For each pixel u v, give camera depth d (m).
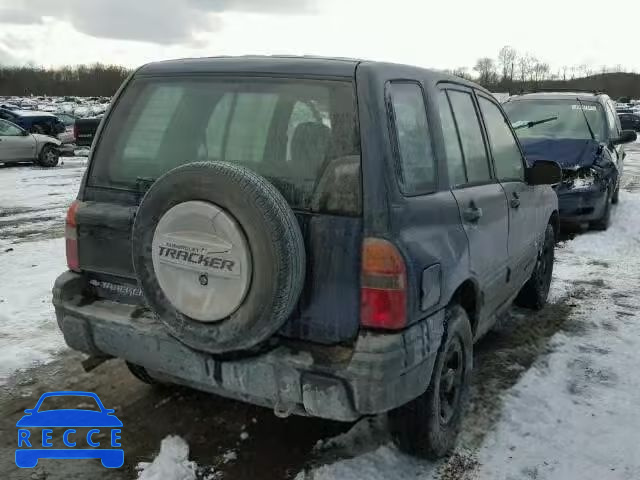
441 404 3.36
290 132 2.93
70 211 3.38
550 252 5.99
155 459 3.30
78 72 93.56
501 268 4.09
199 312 2.75
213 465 3.29
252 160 3.00
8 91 88.12
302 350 2.78
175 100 3.29
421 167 3.10
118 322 3.11
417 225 2.88
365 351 2.65
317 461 3.33
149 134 3.30
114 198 3.29
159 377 3.33
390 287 2.67
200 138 3.17
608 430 3.70
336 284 2.74
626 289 6.60
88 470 3.25
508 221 4.18
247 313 2.65
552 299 6.23
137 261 2.89
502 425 3.74
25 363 4.45
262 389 2.82
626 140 10.38
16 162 18.05
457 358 3.46
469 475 3.25
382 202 2.71
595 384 4.32
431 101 3.36
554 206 5.85
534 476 3.25
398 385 2.73
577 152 9.12
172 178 2.73
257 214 2.58
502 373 4.47
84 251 3.34
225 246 2.64
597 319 5.65
